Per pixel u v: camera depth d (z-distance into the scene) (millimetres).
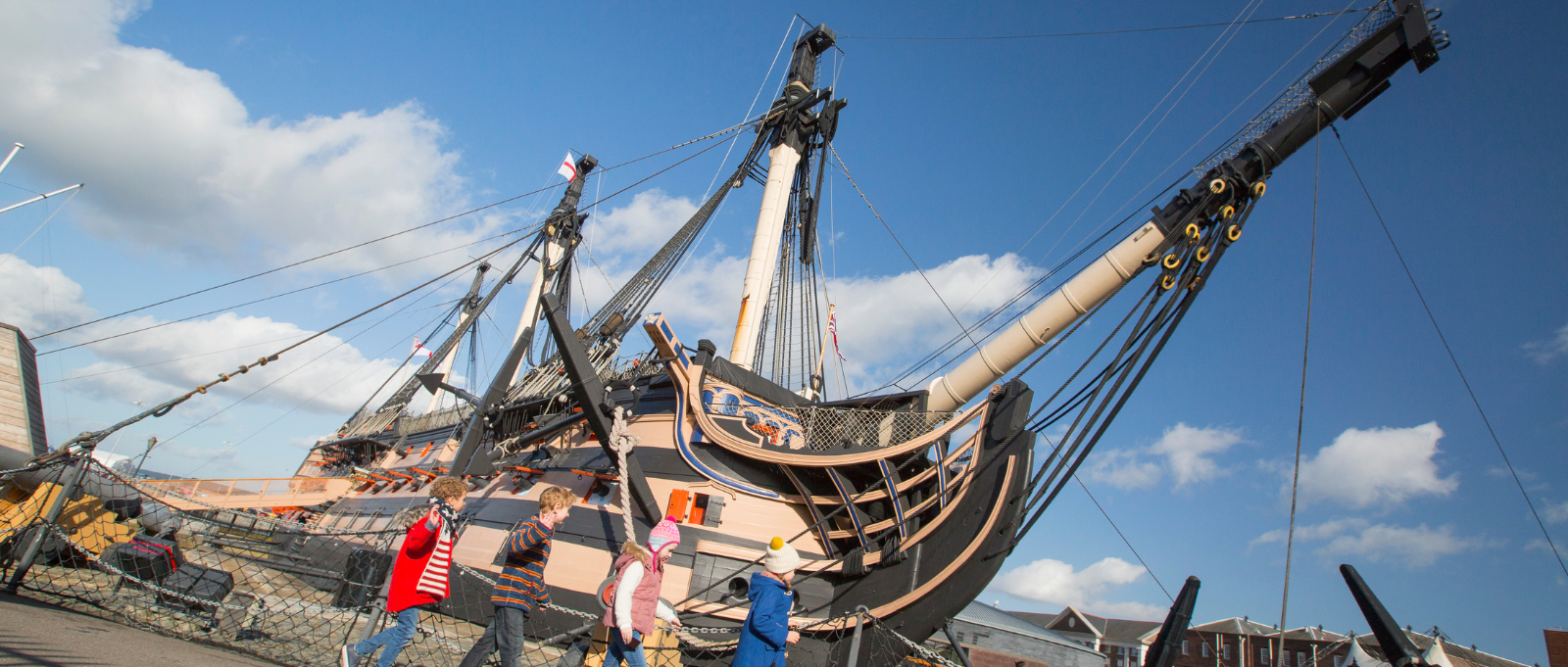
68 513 11617
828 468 15164
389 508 27859
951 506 13789
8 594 8664
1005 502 13164
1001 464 13523
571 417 19906
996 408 14008
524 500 19203
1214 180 13414
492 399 21531
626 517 14961
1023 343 15031
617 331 24531
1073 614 62938
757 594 6039
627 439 15664
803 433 17219
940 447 14633
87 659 5910
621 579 6285
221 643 8891
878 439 15570
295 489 36000
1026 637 33656
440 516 6605
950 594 13430
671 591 15164
